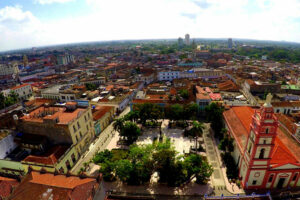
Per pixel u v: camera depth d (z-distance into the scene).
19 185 45.78
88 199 40.41
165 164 59.75
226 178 62.69
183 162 61.00
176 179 57.66
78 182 45.44
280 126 84.75
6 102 124.50
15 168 67.38
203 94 116.06
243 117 75.31
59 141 74.06
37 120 73.94
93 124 91.12
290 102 104.12
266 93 121.06
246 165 56.12
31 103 127.31
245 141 62.62
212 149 78.44
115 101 123.56
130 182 61.34
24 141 71.75
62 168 66.56
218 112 86.81
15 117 74.25
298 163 53.97
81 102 127.31
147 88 153.62
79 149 78.44
